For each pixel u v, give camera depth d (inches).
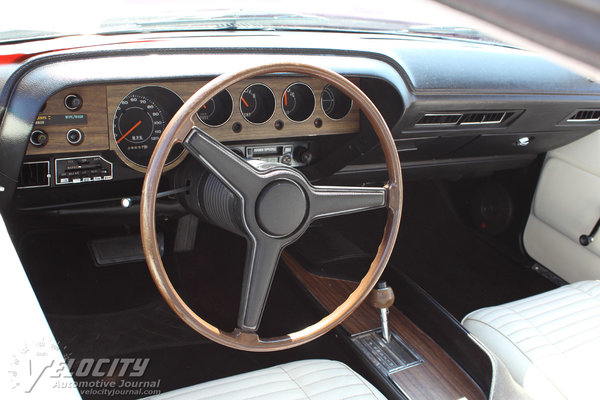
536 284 95.0
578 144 86.5
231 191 44.9
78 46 51.5
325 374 48.4
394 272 80.2
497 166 93.7
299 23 69.7
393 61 63.0
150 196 41.7
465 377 67.1
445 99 66.9
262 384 46.5
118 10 60.4
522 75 71.6
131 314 81.4
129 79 50.4
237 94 63.1
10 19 55.7
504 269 98.9
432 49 67.8
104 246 80.7
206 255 92.1
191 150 43.0
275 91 64.7
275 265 47.8
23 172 57.7
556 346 56.7
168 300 43.6
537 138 83.4
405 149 76.7
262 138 66.2
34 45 52.2
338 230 103.2
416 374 67.7
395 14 74.5
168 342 78.2
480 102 69.0
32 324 31.5
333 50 59.9
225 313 83.6
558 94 73.5
